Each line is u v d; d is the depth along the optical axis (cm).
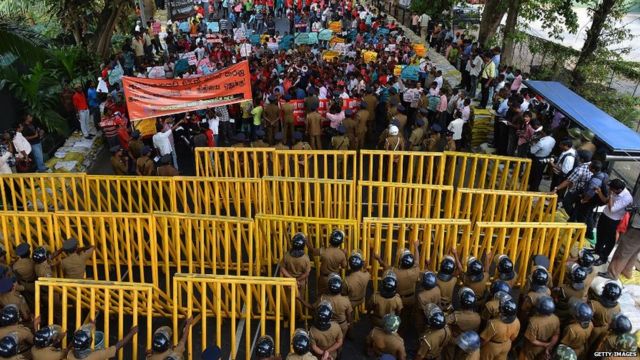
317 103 1448
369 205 993
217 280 709
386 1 3591
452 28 2822
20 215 879
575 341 685
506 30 2122
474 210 1058
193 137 1384
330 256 796
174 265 983
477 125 1482
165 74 1858
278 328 709
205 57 2025
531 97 1479
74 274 822
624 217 911
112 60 1864
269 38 2406
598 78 1945
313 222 873
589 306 688
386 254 884
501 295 685
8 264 897
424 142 1292
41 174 1030
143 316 865
